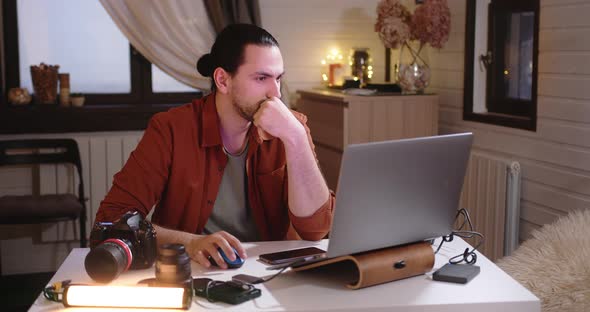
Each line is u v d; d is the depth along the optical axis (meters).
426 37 4.03
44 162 4.19
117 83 4.66
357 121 3.99
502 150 3.72
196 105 2.33
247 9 4.45
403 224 1.80
